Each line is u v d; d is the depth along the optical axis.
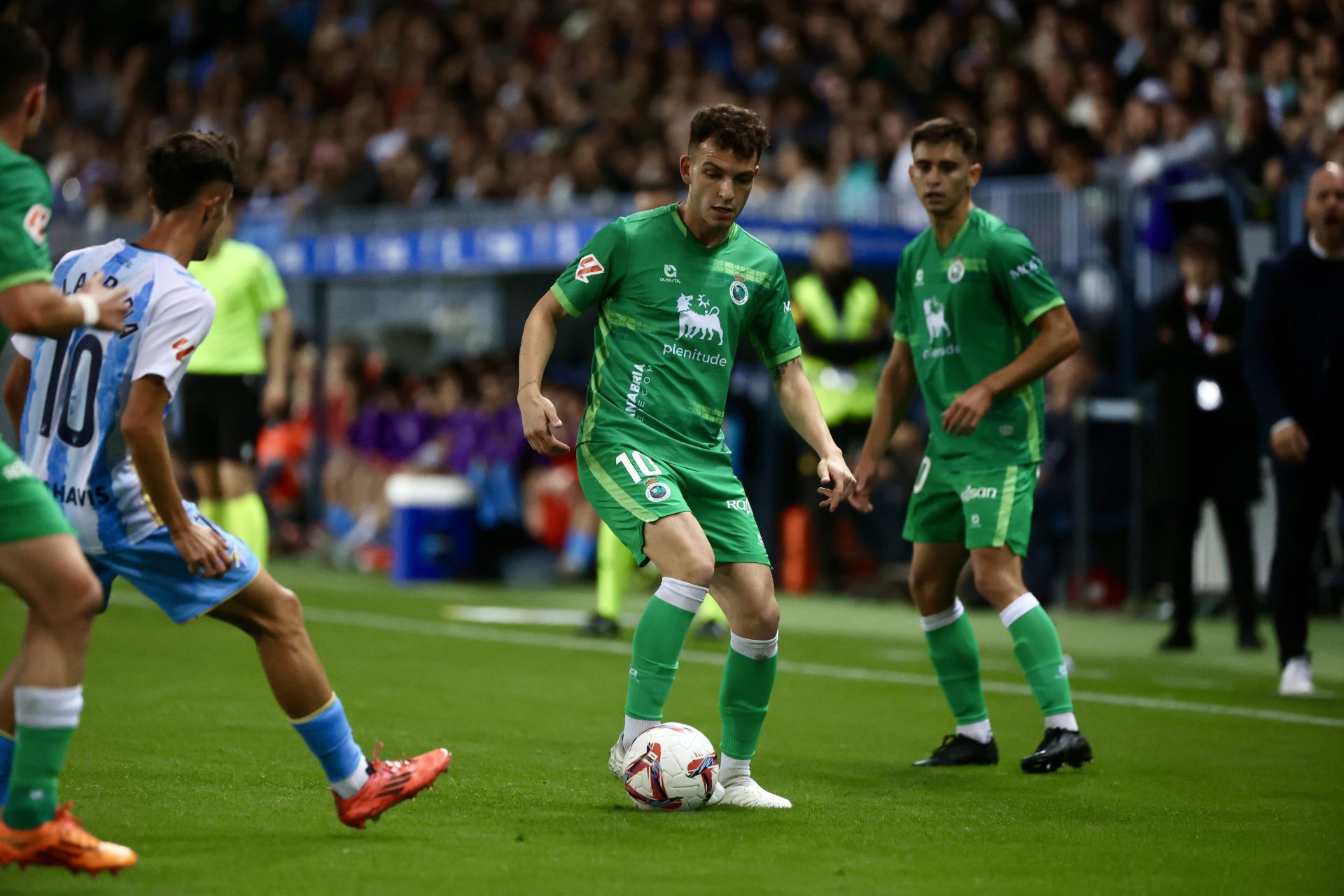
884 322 42.28
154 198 14.17
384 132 73.94
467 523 48.03
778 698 25.89
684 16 66.38
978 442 19.77
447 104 68.88
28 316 12.33
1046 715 19.38
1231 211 39.22
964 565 20.27
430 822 15.28
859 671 29.33
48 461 13.80
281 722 21.52
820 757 20.31
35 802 12.48
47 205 12.66
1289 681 26.72
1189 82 44.81
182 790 16.66
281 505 55.34
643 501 16.47
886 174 50.69
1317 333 25.55
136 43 91.00
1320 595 38.91
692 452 17.03
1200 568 39.84
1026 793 17.73
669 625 16.25
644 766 16.08
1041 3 57.97
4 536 12.46
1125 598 41.41
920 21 60.00
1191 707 25.28
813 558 45.00
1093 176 44.38
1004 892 12.87
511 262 46.38
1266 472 38.81
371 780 14.36
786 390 17.81
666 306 16.98
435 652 30.80
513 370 50.38
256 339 33.88
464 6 78.62
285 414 35.50
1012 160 47.16
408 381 55.62
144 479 13.38
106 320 12.77
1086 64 50.19
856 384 42.16
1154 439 33.22
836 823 15.68
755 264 17.44
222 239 33.06
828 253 41.47
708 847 14.32
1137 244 42.31
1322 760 20.39
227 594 13.77
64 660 12.63
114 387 13.58
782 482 45.16
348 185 64.19
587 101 65.75
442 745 20.36
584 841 14.45
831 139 54.78
